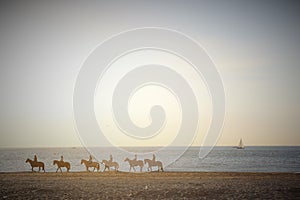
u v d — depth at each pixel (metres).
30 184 21.56
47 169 42.84
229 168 46.28
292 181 22.50
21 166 48.16
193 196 17.08
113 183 21.80
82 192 18.45
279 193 17.78
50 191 18.86
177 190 18.77
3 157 82.56
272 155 95.00
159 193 17.91
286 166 50.22
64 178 24.80
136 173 28.69
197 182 22.08
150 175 26.91
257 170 42.91
